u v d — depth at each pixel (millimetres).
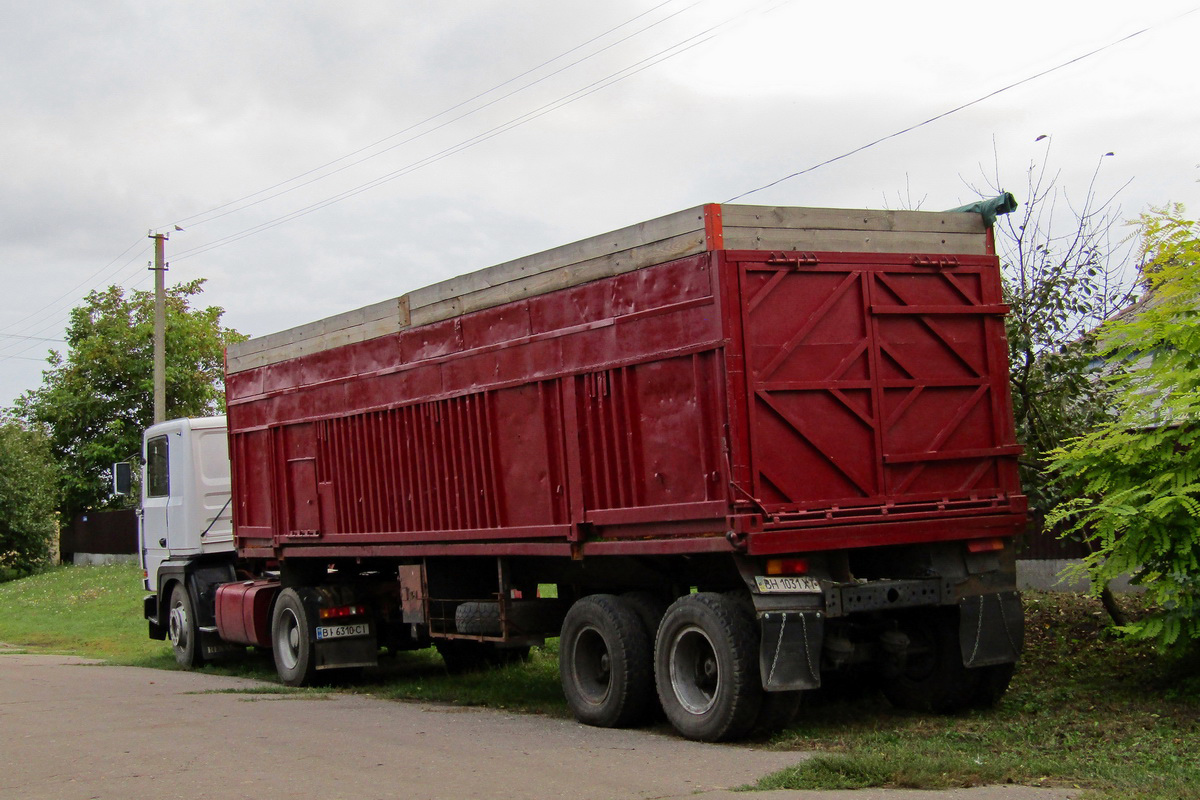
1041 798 6078
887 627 9047
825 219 8555
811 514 8164
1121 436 8945
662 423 8562
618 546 9008
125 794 6902
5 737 9180
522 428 10039
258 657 16469
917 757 6926
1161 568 8930
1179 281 9117
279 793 6789
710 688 8461
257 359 14438
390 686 12922
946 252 9008
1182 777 6449
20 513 38906
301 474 13555
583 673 9609
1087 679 9711
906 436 8656
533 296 9898
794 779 6594
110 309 45594
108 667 16109
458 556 11359
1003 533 8914
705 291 8164
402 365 11656
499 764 7535
